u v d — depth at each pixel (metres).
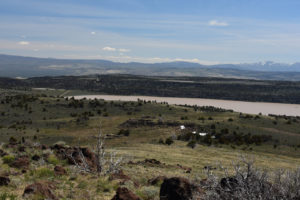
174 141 73.12
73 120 118.25
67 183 12.38
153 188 12.95
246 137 80.19
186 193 9.48
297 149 71.31
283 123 103.19
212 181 7.74
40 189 9.62
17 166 15.37
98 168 14.54
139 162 27.08
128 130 93.06
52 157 18.33
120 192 9.34
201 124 97.50
